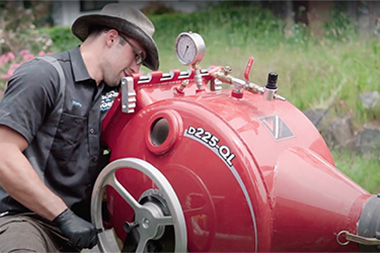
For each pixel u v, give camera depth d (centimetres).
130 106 185
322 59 402
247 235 158
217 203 160
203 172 163
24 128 179
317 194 160
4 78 414
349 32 418
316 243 160
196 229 166
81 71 195
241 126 166
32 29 464
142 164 170
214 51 441
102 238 187
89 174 198
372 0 424
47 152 190
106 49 199
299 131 180
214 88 215
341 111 367
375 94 366
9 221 188
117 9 200
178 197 168
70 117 191
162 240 179
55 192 195
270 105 185
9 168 176
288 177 162
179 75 204
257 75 402
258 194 155
